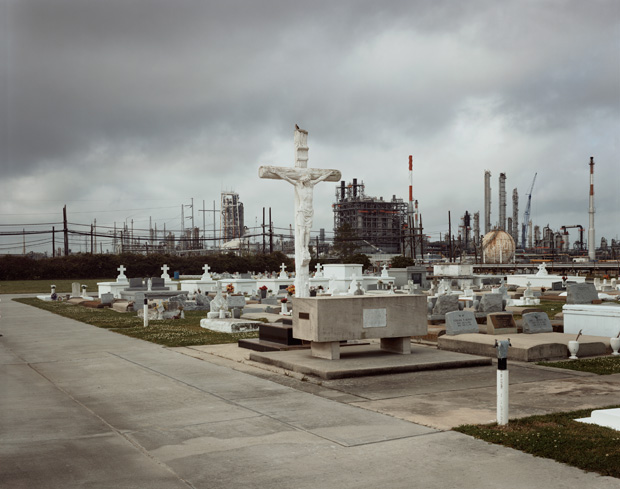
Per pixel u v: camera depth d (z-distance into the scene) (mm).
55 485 6547
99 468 7133
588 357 15961
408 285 49250
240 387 12133
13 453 7742
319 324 13992
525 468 6996
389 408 10141
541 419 9148
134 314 33250
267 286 52656
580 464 7043
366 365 13500
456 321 18656
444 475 6781
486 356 16188
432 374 13375
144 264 103500
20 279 94438
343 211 183500
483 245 129250
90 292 67375
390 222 182500
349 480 6652
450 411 9883
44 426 9133
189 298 41125
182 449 7887
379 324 14609
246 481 6648
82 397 11328
